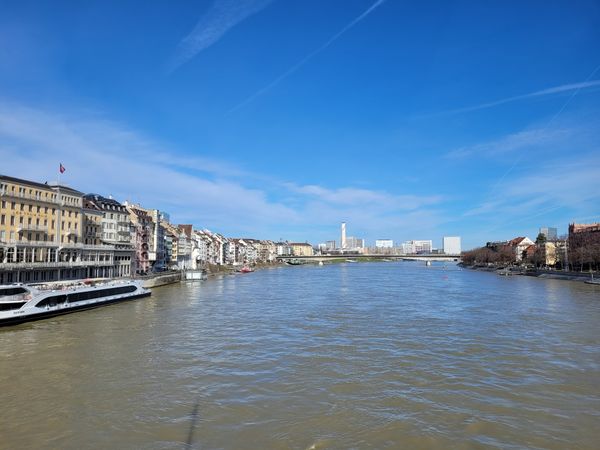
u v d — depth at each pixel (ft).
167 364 135.44
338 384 116.16
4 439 85.10
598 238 610.24
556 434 87.04
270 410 99.09
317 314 236.22
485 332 183.01
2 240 310.45
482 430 88.79
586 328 192.13
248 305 281.13
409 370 128.26
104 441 84.28
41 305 223.30
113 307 273.33
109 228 447.83
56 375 124.47
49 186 359.66
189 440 84.69
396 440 84.64
